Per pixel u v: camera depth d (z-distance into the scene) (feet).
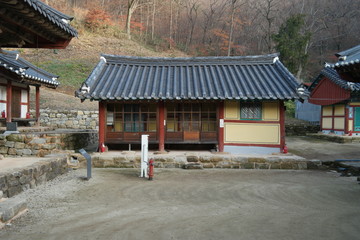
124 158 31.99
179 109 36.11
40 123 55.47
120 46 107.86
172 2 140.77
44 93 69.05
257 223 14.82
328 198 19.98
